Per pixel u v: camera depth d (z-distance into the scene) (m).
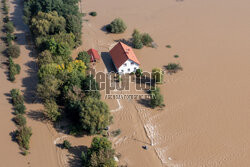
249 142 61.09
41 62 74.56
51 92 64.19
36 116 64.75
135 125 63.75
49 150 57.69
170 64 80.88
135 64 76.06
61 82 66.00
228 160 57.28
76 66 72.00
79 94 64.00
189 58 85.75
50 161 55.72
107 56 85.06
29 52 85.75
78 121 60.50
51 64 71.31
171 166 55.62
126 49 78.75
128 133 61.81
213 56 87.06
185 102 70.31
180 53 87.88
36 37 87.75
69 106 61.84
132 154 57.41
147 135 61.62
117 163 55.19
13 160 55.56
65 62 76.38
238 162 56.97
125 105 68.56
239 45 92.62
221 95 72.81
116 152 57.44
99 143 54.50
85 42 91.62
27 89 71.88
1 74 76.00
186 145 59.88
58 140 59.75
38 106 67.31
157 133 62.22
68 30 88.12
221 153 58.53
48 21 86.31
